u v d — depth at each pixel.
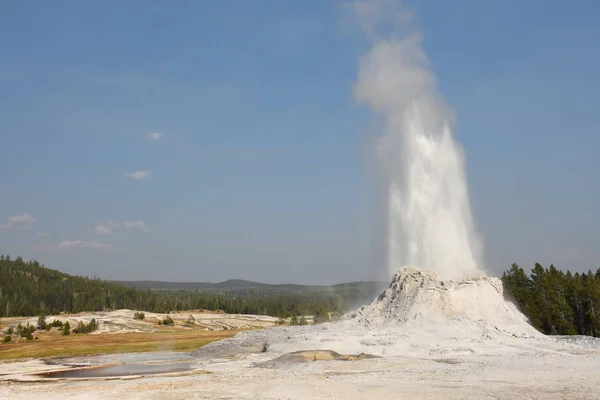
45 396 30.30
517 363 37.09
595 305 74.06
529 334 51.16
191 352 57.81
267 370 38.62
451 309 53.25
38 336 114.81
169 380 35.16
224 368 41.22
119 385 33.44
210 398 27.98
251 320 179.88
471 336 47.59
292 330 60.00
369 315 58.47
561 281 80.25
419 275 58.91
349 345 46.22
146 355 57.69
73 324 148.12
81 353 62.31
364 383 31.05
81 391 31.47
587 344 47.16
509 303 60.62
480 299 56.06
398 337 47.72
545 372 33.09
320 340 48.44
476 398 25.97
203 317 184.75
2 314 183.25
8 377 41.09
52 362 52.41
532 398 25.56
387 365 38.09
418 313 53.19
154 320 171.25
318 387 30.17
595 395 25.92
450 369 35.44
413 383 30.53
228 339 60.34
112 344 75.38
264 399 27.30
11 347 74.69
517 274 82.06
